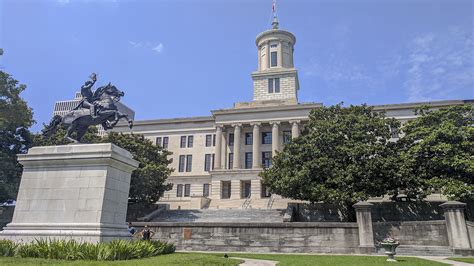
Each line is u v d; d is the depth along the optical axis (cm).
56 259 1002
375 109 5581
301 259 1477
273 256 1659
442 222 2097
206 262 1052
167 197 6109
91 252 1034
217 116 6206
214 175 5681
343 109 3666
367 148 3031
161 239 2333
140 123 6825
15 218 1288
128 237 1332
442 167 2956
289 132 5994
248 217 3859
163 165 4122
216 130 6162
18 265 832
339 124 3322
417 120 3325
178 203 4981
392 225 2222
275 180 3394
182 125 6731
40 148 1366
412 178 2911
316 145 3259
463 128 2947
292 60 7206
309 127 3706
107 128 1523
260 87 6775
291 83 6631
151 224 2381
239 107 6400
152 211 4272
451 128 2928
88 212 1241
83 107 1520
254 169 5538
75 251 1042
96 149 1309
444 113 3209
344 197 2878
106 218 1256
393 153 3125
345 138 3247
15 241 1224
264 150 6003
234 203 5166
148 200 4022
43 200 1290
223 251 2189
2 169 3403
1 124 3200
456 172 2923
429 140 2928
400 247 2064
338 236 2103
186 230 2319
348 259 1507
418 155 3081
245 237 2219
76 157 1306
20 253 1061
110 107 1507
